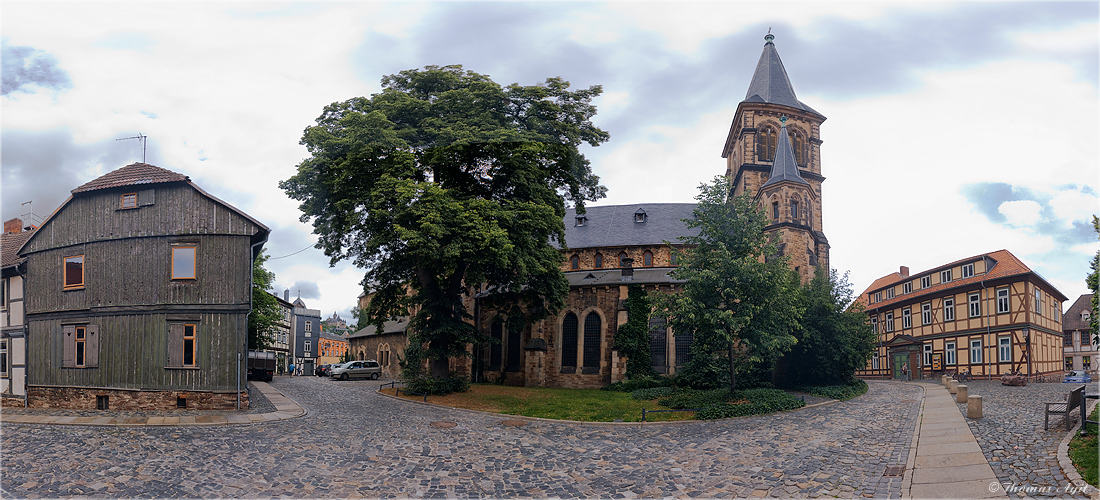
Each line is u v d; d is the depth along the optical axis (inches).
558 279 1280.8
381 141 1075.3
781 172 1738.4
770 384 1347.2
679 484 542.3
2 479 509.7
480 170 1210.6
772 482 533.6
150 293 982.4
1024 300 1717.5
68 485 496.1
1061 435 597.9
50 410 951.0
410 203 1034.7
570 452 684.7
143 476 528.1
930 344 2075.5
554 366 1686.8
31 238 1073.5
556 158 1232.2
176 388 956.6
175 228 991.6
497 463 624.4
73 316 1019.9
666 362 1614.2
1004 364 1758.1
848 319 1409.9
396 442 711.7
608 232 1952.5
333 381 1765.5
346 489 518.0
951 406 949.2
